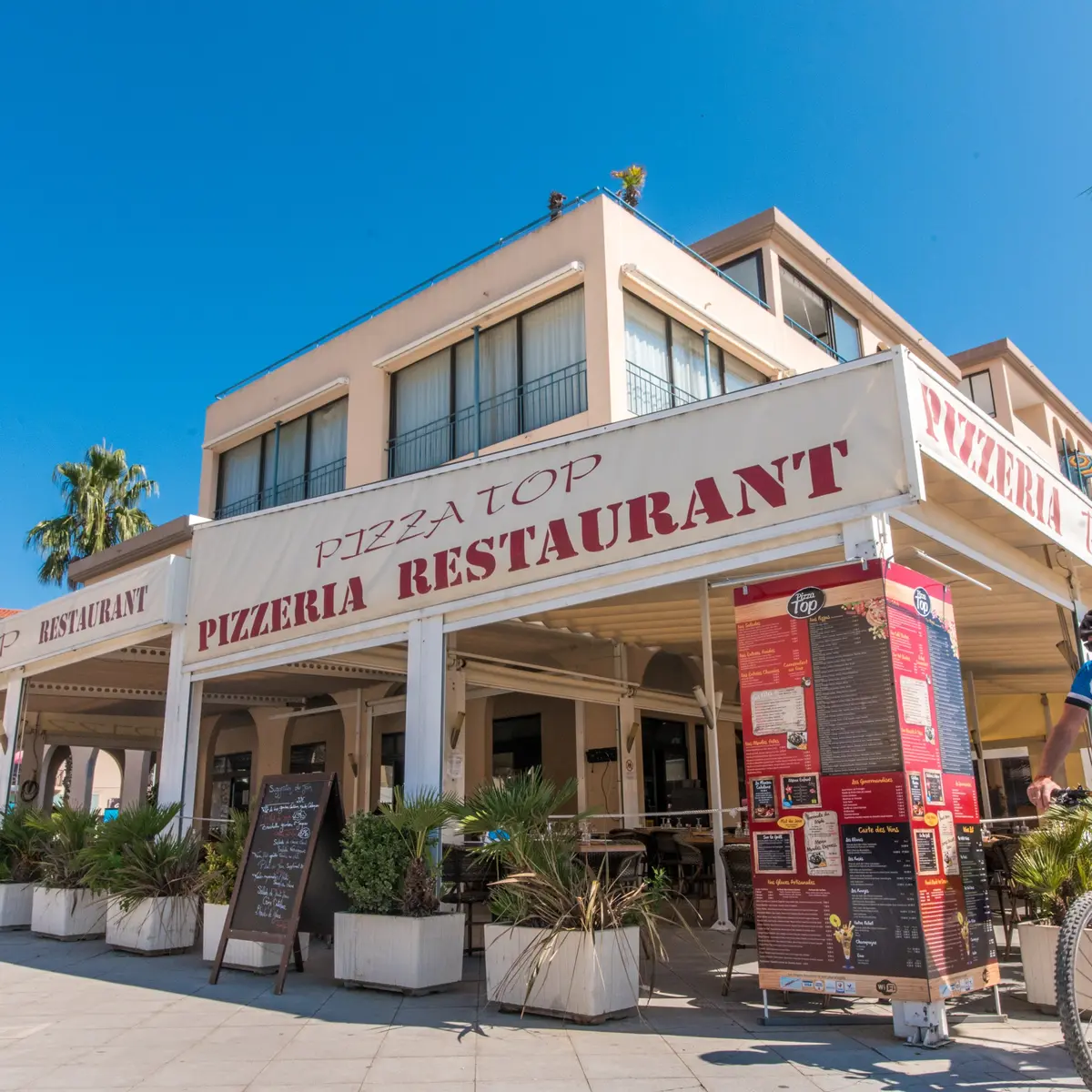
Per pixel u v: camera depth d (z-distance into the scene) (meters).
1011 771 17.72
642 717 15.12
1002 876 7.87
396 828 6.86
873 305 18.47
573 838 6.42
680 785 15.52
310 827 7.03
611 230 12.54
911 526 6.34
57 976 7.41
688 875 11.56
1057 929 5.54
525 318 13.37
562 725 14.86
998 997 5.43
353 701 16.22
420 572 8.37
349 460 15.20
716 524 6.49
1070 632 9.69
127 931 8.59
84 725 20.09
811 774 5.34
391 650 12.44
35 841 10.87
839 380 6.07
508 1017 5.70
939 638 5.66
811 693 5.43
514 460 7.89
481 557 7.91
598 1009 5.47
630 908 5.82
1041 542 7.84
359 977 6.67
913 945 4.89
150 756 25.22
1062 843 5.72
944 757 5.40
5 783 13.41
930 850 5.09
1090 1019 3.88
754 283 16.16
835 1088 4.17
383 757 16.95
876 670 5.23
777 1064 4.57
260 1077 4.50
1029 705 17.20
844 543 5.87
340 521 9.28
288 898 6.88
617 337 12.20
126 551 18.45
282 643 9.49
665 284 13.26
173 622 10.65
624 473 7.10
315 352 16.55
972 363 22.14
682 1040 5.08
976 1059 4.58
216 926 7.77
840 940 5.11
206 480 18.30
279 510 9.98
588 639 12.41
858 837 5.13
